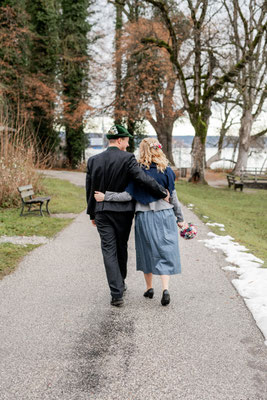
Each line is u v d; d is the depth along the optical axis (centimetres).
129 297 433
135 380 272
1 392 258
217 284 478
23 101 2877
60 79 3541
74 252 644
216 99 3086
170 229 388
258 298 418
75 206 1248
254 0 2338
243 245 736
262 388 262
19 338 334
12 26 2667
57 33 3472
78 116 3138
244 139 3619
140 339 332
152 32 2838
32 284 479
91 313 388
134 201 396
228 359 299
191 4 2305
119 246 409
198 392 258
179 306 406
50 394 256
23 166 1252
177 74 2614
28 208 1120
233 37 2352
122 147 396
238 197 2177
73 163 3662
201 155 2716
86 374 279
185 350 313
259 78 2591
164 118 3503
